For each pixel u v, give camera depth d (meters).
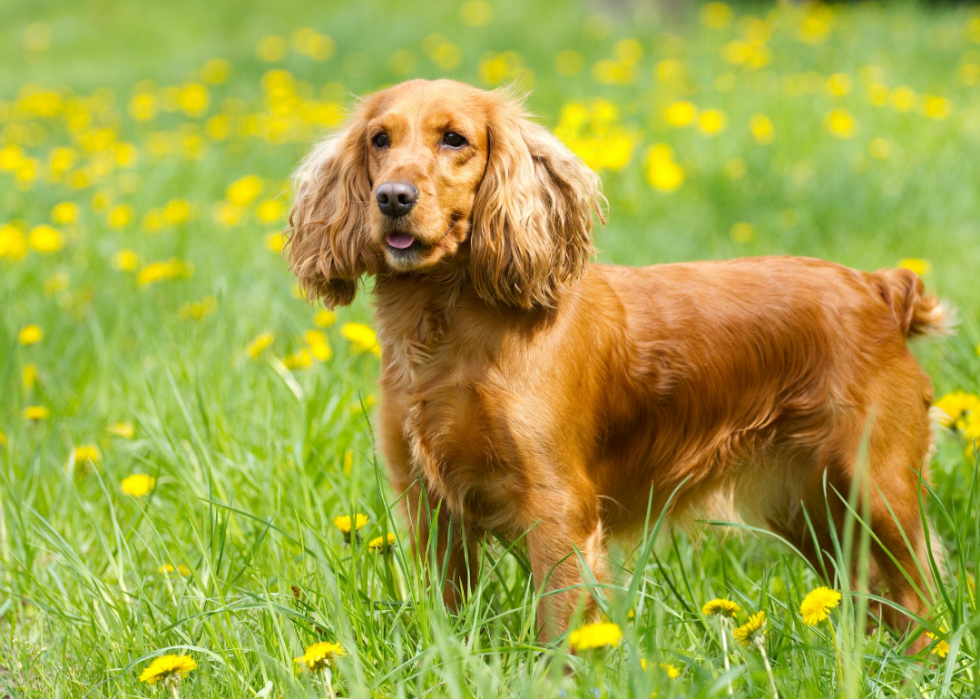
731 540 3.69
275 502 3.56
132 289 5.94
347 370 4.57
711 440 3.51
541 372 3.10
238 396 4.46
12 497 3.72
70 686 2.90
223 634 2.88
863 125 8.28
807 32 11.73
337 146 3.47
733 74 10.07
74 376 4.99
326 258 3.45
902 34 11.95
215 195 8.12
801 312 3.48
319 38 13.46
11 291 5.96
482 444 3.11
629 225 6.79
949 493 3.76
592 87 10.20
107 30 18.94
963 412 3.73
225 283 5.60
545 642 3.04
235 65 13.14
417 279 3.24
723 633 2.52
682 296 3.49
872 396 3.42
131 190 7.93
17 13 21.08
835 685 2.56
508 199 3.18
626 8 15.52
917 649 3.11
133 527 3.47
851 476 3.41
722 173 7.30
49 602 3.28
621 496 3.48
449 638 2.58
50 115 10.55
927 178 7.06
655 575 3.50
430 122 3.19
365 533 3.54
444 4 16.95
